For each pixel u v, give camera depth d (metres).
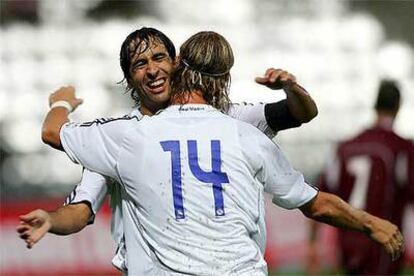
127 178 15.01
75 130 15.48
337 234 31.55
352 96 65.94
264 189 15.55
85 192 15.66
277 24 68.62
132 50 15.48
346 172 30.33
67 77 64.06
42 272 47.19
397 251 15.99
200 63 15.23
